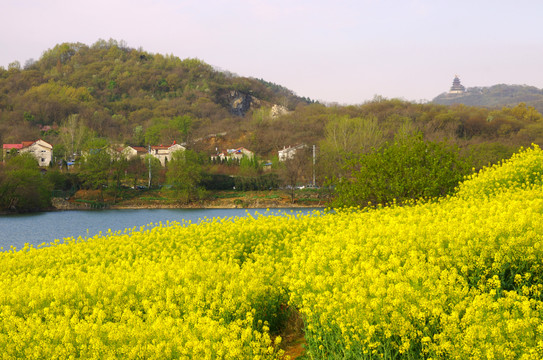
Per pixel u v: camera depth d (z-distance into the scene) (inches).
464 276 364.8
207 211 3321.9
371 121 4562.0
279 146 5664.4
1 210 3095.5
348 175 1312.7
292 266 444.5
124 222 2598.4
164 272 465.7
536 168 797.9
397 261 387.9
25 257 672.4
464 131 5231.3
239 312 382.3
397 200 940.0
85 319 407.5
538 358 246.1
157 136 6368.1
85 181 3838.6
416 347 295.1
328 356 331.6
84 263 639.1
